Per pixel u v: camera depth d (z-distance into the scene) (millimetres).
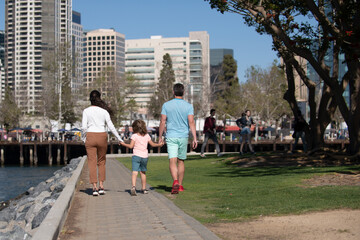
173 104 9992
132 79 79938
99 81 78812
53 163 70938
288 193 9172
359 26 14531
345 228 5859
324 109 19547
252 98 76125
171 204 8336
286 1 16203
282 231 5898
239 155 22438
